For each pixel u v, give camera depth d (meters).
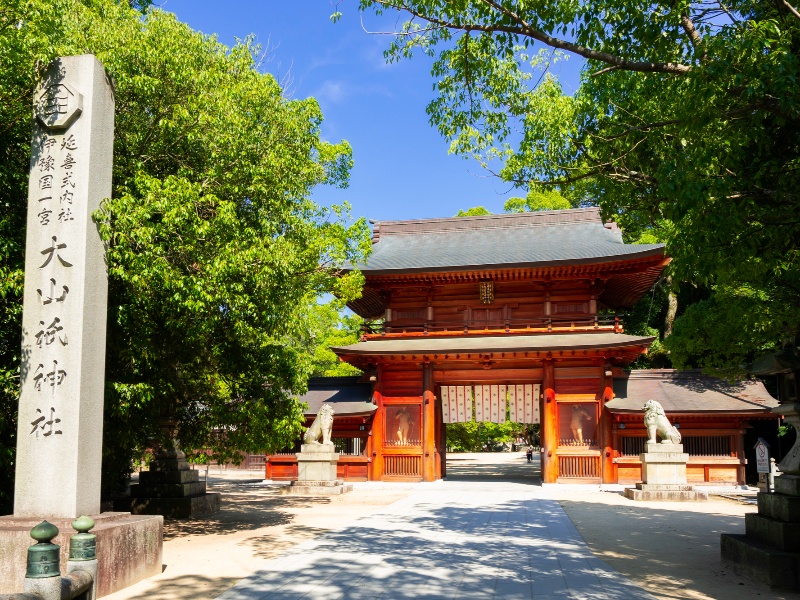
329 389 36.62
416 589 10.35
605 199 14.96
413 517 19.53
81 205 10.90
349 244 22.17
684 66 10.84
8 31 11.60
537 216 38.72
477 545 14.53
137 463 21.98
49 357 10.57
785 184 10.09
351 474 33.59
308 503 24.30
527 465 51.53
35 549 7.41
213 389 18.19
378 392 33.81
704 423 31.14
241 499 25.98
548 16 11.47
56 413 10.44
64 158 11.05
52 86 11.14
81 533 8.96
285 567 12.04
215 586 10.64
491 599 9.74
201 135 14.63
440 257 35.06
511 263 32.00
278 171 15.98
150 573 11.35
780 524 10.98
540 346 30.91
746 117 10.05
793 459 11.91
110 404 13.59
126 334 14.40
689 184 9.20
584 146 14.88
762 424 37.06
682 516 20.17
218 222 13.91
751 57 8.94
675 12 10.54
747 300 17.06
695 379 33.59
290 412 17.97
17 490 10.35
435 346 32.81
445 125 15.23
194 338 14.97
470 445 73.75
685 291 43.12
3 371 11.69
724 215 9.28
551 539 15.43
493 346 31.86
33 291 10.77
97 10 15.23
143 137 14.77
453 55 14.23
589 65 14.95
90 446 10.75
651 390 32.91
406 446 33.31
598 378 31.98
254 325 15.78
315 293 21.83
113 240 12.56
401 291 35.81
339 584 10.68
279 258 14.49
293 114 17.30
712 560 13.06
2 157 12.53
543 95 14.98
